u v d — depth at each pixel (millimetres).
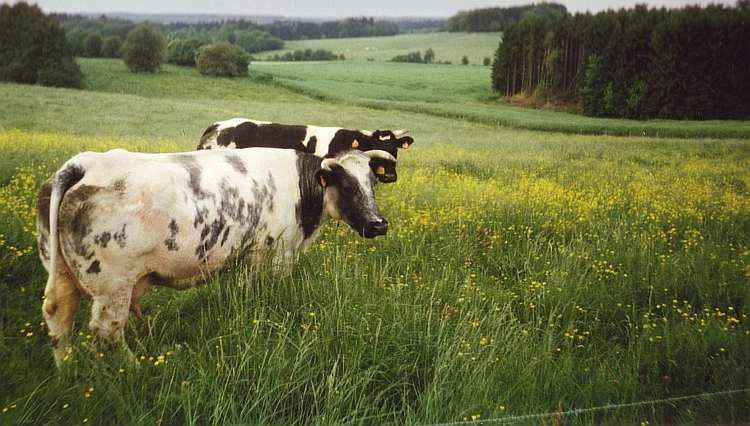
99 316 4230
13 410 3479
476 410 3877
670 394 4496
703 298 6234
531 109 66750
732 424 4113
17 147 13594
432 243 7512
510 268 6941
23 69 60094
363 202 5832
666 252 7836
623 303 6039
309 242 6074
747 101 54781
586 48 67250
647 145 25469
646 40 57906
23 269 5613
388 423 3803
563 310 5523
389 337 4527
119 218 4145
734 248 8156
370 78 86438
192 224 4523
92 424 3518
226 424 3639
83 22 176625
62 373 3842
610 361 4871
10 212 6715
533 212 8891
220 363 4012
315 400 3797
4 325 4664
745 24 53875
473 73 98812
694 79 55156
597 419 4059
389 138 12484
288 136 11734
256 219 5188
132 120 30609
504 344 4621
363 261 6480
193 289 5453
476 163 16312
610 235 8172
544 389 4199
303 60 145750
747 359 4824
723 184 13773
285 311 4945
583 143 27031
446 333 4547
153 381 3932
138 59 75062
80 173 4098
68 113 31297
